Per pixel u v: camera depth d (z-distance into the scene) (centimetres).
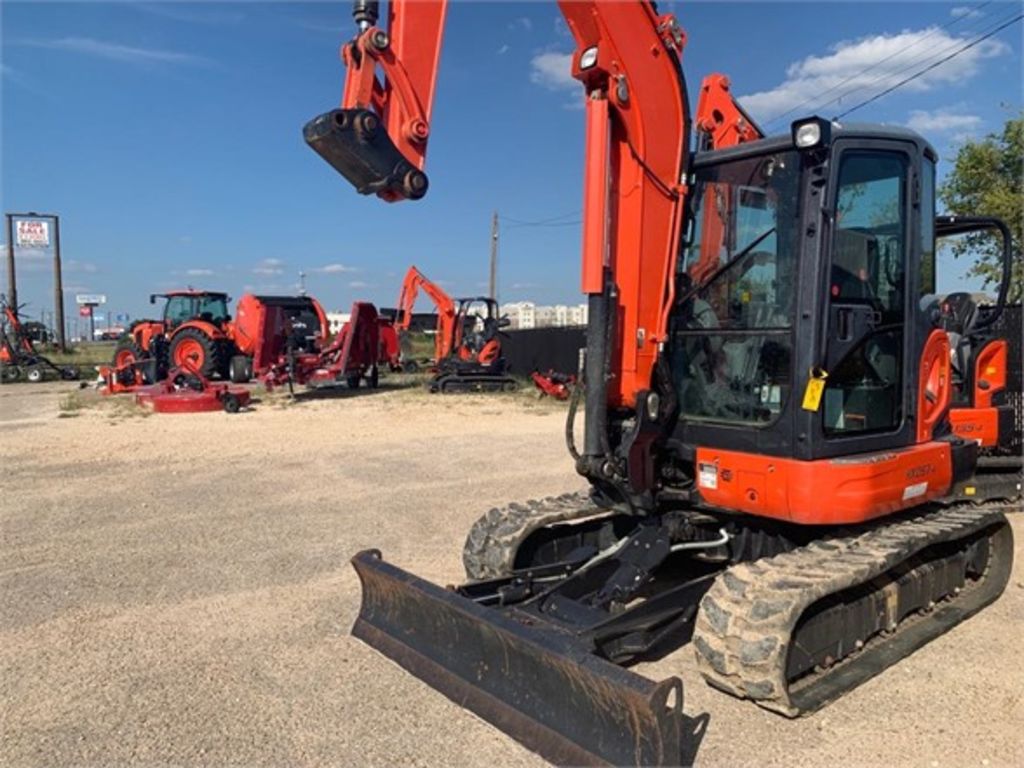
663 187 411
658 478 435
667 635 392
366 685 382
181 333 1928
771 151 402
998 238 1455
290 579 537
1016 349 742
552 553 487
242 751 324
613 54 386
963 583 496
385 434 1196
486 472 907
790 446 385
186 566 565
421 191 353
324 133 329
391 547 608
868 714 354
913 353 430
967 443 470
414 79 356
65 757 320
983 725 344
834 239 384
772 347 400
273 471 912
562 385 1688
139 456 1006
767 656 332
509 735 328
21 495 788
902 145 410
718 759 317
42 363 2342
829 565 368
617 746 298
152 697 371
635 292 407
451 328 2012
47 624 458
